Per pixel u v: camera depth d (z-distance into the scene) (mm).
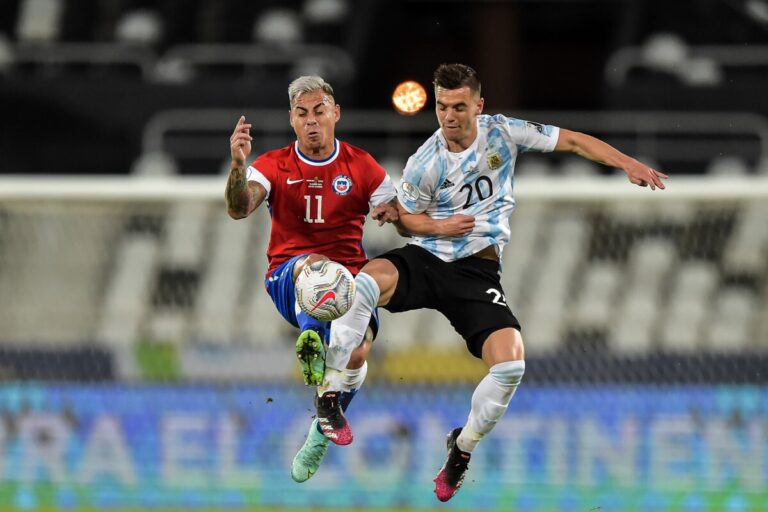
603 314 39625
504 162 21266
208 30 70188
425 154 21078
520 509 38688
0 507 39406
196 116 61844
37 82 62375
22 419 39875
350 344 20672
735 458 38562
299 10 71438
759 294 39500
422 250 21453
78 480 39562
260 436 39500
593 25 76375
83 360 40344
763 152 60250
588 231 39969
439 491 22234
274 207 21188
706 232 39750
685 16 69812
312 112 20625
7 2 71438
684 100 63062
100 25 70625
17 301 40844
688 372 39125
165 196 41094
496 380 20953
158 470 39469
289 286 20875
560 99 77125
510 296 39875
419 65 76312
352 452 39219
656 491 38500
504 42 73125
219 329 40406
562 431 38938
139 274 40844
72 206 41156
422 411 39250
